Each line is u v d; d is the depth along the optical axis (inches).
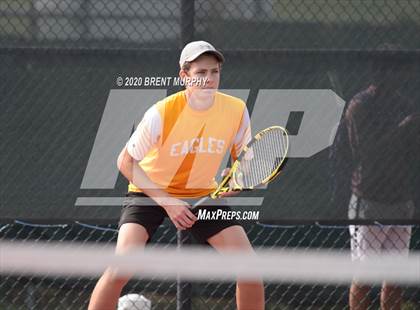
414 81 765.9
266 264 461.7
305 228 776.9
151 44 754.8
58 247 761.0
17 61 752.3
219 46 757.3
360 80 763.4
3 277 768.9
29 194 755.4
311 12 759.1
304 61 760.3
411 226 769.6
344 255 776.9
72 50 752.3
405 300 778.2
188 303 768.3
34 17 751.1
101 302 616.4
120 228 647.1
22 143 754.2
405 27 764.6
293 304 788.0
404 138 763.4
